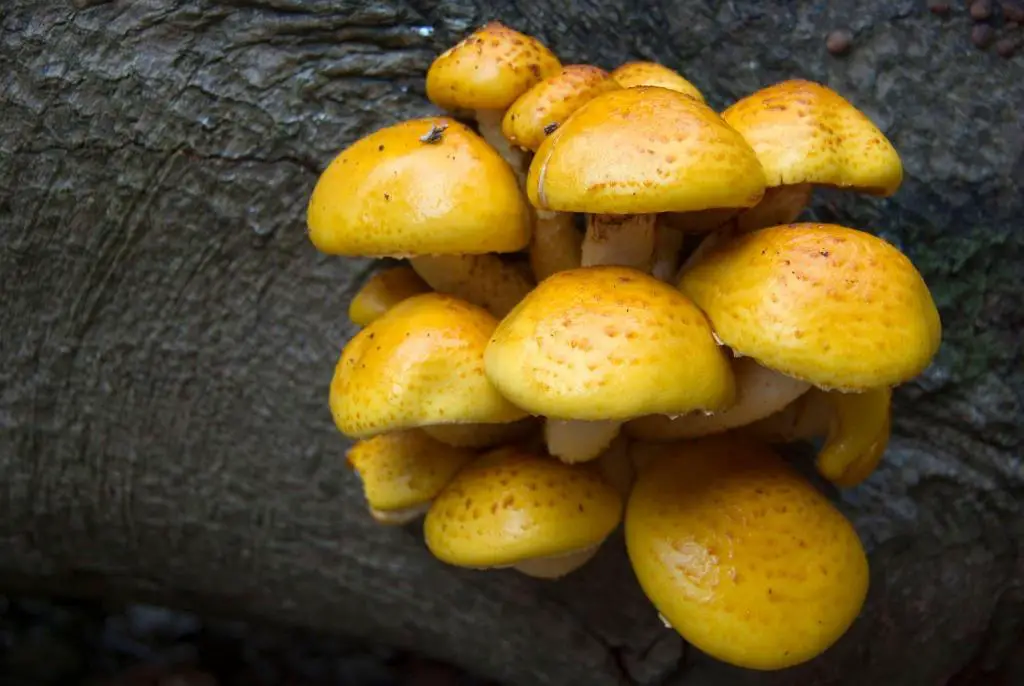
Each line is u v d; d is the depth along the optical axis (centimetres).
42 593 70
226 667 78
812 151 53
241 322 63
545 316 52
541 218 56
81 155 61
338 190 54
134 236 62
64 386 64
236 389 63
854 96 59
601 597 63
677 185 51
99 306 63
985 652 64
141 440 64
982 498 61
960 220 59
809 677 63
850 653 63
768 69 59
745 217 56
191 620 79
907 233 59
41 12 60
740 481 56
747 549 54
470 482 56
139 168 61
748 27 59
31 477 65
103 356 63
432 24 60
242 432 64
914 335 52
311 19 59
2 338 64
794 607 54
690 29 59
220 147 61
